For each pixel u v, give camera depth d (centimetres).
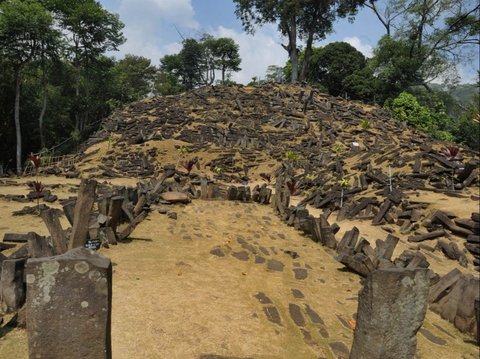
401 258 787
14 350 418
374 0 4391
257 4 4525
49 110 3675
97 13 3712
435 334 591
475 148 3456
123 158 2641
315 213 1491
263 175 2112
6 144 3525
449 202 1305
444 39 3994
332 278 792
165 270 704
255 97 3922
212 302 588
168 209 1286
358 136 2948
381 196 1493
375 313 362
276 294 660
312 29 4553
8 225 946
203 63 6819
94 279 312
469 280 641
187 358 436
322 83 4844
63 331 312
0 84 3278
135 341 452
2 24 2769
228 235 1039
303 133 3125
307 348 493
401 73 3997
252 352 466
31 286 310
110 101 4281
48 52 3123
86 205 667
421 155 1852
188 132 3128
